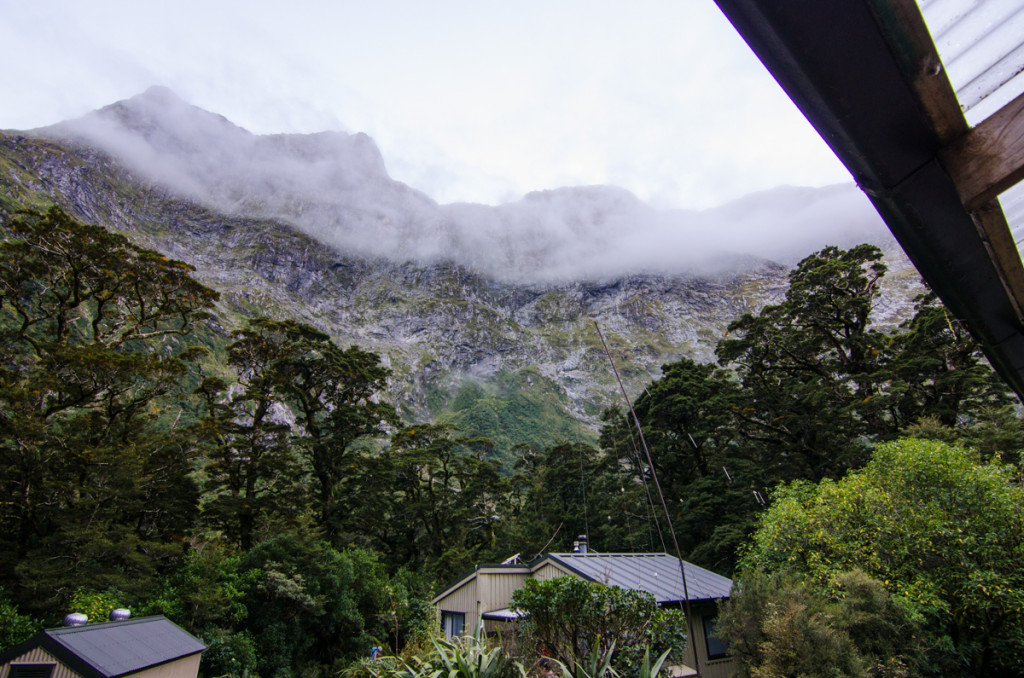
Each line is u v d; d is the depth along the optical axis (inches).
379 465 1328.7
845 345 1143.0
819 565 392.2
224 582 634.8
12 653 281.9
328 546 834.8
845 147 44.9
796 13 30.0
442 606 649.0
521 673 216.7
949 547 362.6
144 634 347.9
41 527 636.1
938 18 48.1
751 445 1198.9
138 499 772.0
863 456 909.8
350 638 711.7
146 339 1080.2
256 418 1096.2
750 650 331.3
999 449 690.2
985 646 348.2
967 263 64.5
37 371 739.4
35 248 855.1
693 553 989.8
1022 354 93.0
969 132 45.1
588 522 1461.6
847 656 291.1
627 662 257.9
